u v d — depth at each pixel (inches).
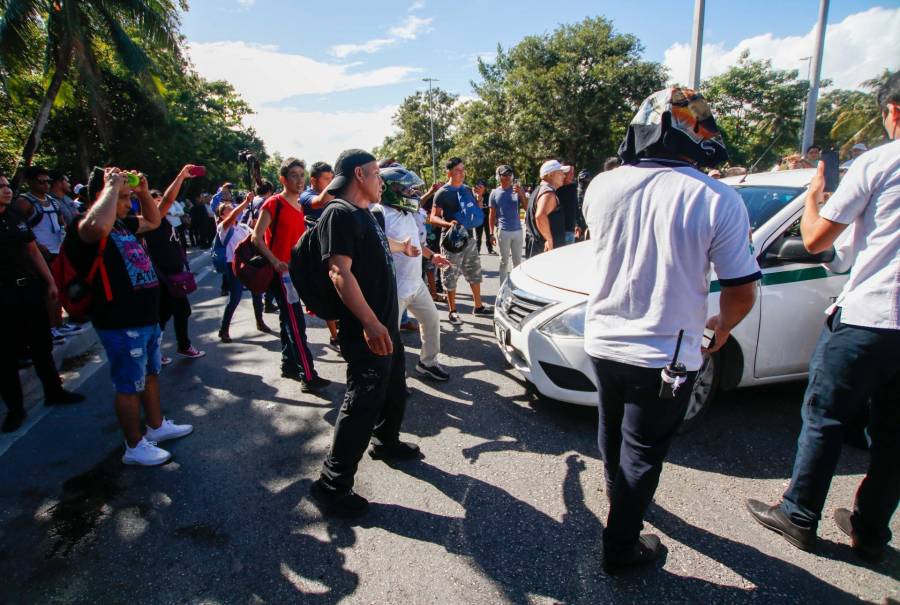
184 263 184.9
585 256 146.2
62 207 259.4
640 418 74.2
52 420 145.6
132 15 561.9
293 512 101.0
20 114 765.3
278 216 152.2
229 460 121.7
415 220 156.9
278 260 150.9
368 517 98.6
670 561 85.0
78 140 881.5
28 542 95.0
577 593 79.1
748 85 1651.1
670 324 69.9
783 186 137.2
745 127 1708.9
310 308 99.4
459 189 223.8
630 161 74.1
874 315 75.0
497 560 86.4
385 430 116.0
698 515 96.0
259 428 137.1
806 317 123.9
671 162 69.7
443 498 103.6
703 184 65.8
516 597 78.7
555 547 89.0
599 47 1350.9
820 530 91.6
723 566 83.6
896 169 71.8
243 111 1542.8
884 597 77.1
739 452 116.6
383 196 143.4
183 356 196.2
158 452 120.9
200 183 1245.1
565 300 126.0
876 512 81.7
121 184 107.8
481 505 101.0
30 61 513.3
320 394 157.5
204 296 317.4
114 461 122.7
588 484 106.7
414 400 148.6
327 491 99.0
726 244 65.2
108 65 823.7
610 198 73.9
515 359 140.3
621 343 73.4
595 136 1339.8
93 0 536.1
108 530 97.7
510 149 1464.1
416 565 85.8
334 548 90.6
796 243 110.7
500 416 137.1
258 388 163.9
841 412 80.9
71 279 108.3
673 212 66.9
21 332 144.1
